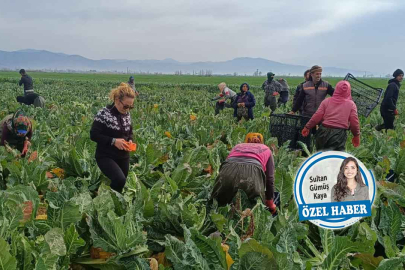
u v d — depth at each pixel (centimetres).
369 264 302
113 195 351
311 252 356
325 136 599
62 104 1677
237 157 399
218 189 399
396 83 1052
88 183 477
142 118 1061
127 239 291
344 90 585
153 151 542
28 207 308
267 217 340
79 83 4694
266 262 231
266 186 403
